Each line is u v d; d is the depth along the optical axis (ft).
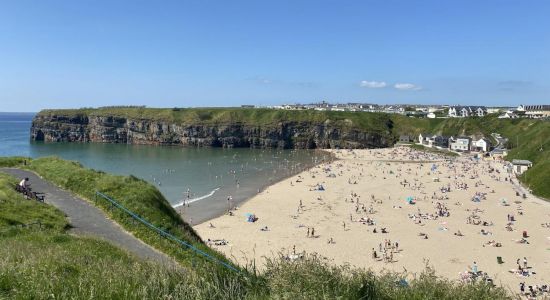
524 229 206.18
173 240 66.33
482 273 141.49
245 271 34.65
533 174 330.95
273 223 216.74
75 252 48.80
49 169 106.32
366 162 497.46
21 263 36.47
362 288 34.09
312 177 383.24
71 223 70.03
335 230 203.72
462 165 462.60
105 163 464.24
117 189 86.02
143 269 34.01
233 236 191.21
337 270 35.06
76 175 97.50
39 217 67.67
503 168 426.10
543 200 278.05
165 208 86.58
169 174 398.01
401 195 298.76
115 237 65.16
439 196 295.28
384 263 156.15
